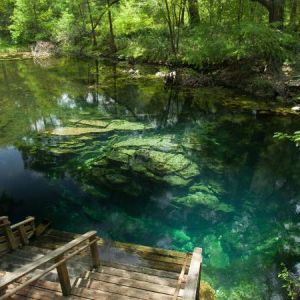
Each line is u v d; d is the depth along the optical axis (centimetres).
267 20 2117
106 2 3006
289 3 2136
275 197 866
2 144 1171
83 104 1616
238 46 1719
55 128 1299
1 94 1834
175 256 591
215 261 646
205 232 727
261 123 1301
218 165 1008
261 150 1109
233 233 729
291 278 602
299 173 984
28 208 811
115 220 761
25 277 456
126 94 1770
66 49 3234
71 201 833
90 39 3200
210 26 1931
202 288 549
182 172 960
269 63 1683
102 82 2041
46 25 3669
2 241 568
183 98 1661
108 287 442
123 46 2797
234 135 1213
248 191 886
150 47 2477
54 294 415
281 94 1534
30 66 2658
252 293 567
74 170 980
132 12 2834
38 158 1062
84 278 459
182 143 1148
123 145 1127
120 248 614
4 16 4106
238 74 1759
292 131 1213
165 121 1362
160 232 722
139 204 816
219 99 1603
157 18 2430
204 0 2052
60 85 1997
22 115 1473
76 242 414
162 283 470
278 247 691
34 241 647
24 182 928
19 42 3766
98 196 852
